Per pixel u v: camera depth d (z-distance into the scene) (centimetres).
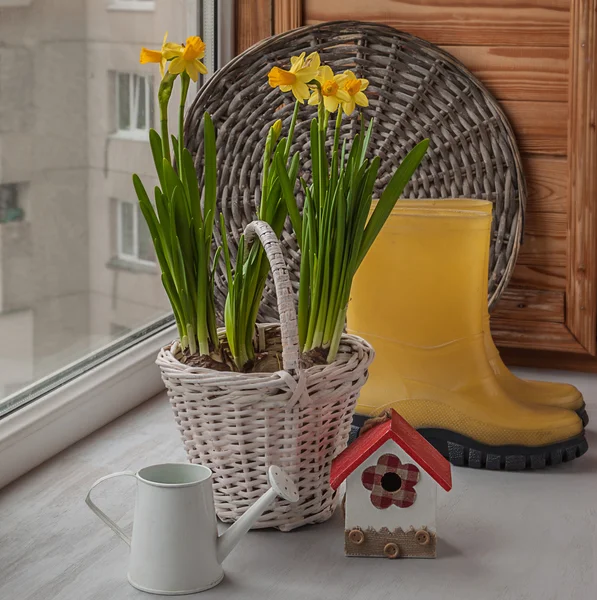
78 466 109
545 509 98
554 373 151
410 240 109
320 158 88
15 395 108
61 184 115
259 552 87
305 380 81
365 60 143
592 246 145
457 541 90
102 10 123
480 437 108
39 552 87
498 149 143
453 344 111
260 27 156
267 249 82
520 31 143
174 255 85
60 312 117
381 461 85
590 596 80
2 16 101
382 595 80
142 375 134
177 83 150
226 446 86
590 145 142
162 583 79
